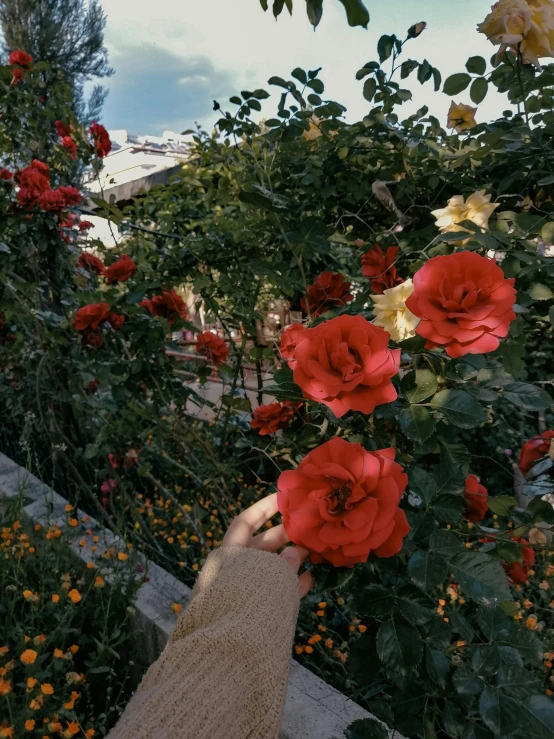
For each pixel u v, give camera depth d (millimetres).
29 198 2543
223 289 2840
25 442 2613
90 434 3383
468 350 919
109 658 1891
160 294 2861
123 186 3877
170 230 3051
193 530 2766
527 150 1742
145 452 3182
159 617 1929
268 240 2631
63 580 1993
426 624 1072
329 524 695
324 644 2039
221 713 477
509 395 1170
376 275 1684
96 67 8461
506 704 968
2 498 2684
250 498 2768
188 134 2709
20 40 7719
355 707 1505
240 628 538
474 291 906
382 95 2021
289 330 1244
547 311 1682
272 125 2127
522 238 1474
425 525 1033
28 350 2924
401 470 755
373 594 1021
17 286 2580
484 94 1752
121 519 2326
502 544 1236
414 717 1161
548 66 1673
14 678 1804
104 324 2387
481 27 1451
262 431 1637
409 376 1116
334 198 2295
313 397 878
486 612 1058
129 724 462
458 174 2023
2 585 1980
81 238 3312
